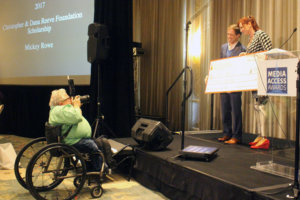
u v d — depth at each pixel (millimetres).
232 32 3740
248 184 2234
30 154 4738
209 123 5121
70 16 5715
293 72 2137
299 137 2039
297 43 3865
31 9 6301
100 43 4391
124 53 4984
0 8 6863
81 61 5594
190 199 2666
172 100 5777
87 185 3277
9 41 6699
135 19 6801
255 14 4402
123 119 4973
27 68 6363
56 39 5895
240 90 3533
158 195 3053
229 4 4742
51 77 5973
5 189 3166
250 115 4500
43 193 3018
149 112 6355
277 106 2383
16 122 6973
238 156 3139
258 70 2410
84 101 3141
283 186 2182
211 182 2422
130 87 5012
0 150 3988
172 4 5789
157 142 3418
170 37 5836
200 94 5262
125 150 3428
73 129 2932
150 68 6367
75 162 3008
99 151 3047
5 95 7031
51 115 2906
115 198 2941
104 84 5129
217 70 3844
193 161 2918
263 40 3361
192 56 5414
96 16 5207
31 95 6625
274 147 2512
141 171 3398
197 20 5336
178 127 5664
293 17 3930
